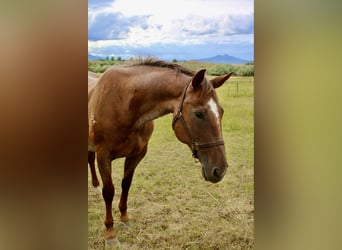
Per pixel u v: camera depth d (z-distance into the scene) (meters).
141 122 1.92
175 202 2.13
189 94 1.82
